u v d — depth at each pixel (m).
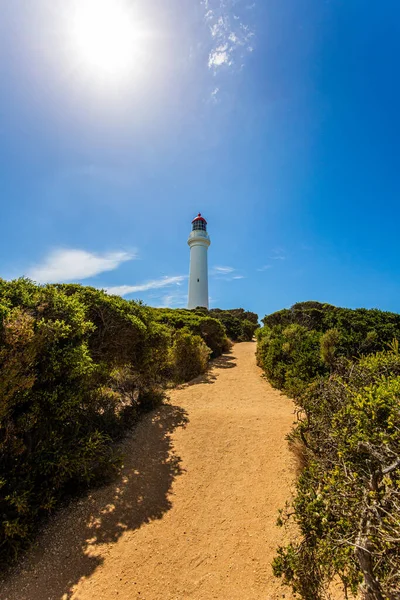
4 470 3.59
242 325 26.86
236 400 8.00
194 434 5.99
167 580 2.94
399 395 2.60
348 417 3.03
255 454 5.17
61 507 3.89
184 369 10.62
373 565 1.97
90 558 3.18
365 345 7.55
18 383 3.38
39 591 2.80
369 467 2.39
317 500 2.54
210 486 4.42
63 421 4.43
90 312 5.92
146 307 7.76
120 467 4.72
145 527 3.63
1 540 3.10
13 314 3.37
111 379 7.19
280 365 9.12
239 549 3.28
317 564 2.47
